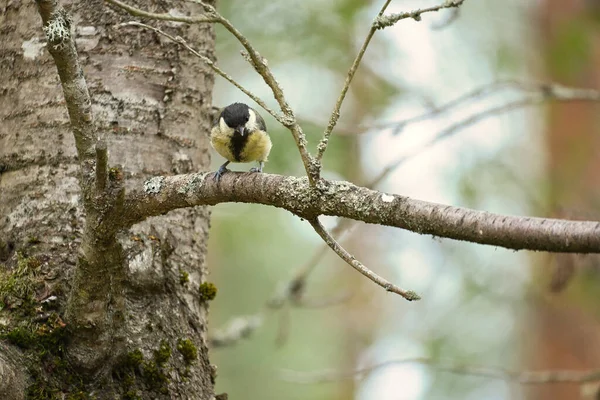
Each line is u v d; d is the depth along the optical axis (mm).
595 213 11102
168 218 7039
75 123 5480
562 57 14664
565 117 19031
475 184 15531
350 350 23688
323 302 11625
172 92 7242
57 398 5992
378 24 5043
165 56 7254
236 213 18984
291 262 22266
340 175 17484
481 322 19062
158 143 7105
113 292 6156
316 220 5355
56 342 6168
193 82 7402
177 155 7184
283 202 5445
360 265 5051
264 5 15367
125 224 6191
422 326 19328
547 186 16406
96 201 5570
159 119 7145
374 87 18625
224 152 9477
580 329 18297
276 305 11508
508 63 17344
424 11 5090
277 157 14297
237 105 9602
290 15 15477
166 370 6539
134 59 7148
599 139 18641
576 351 18312
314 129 14578
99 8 7145
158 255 6824
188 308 6965
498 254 16344
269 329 22062
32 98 7070
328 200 5188
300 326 23953
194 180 5965
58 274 6547
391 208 4938
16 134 7062
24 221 6824
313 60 16328
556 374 10180
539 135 19625
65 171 6875
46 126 6977
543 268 15352
